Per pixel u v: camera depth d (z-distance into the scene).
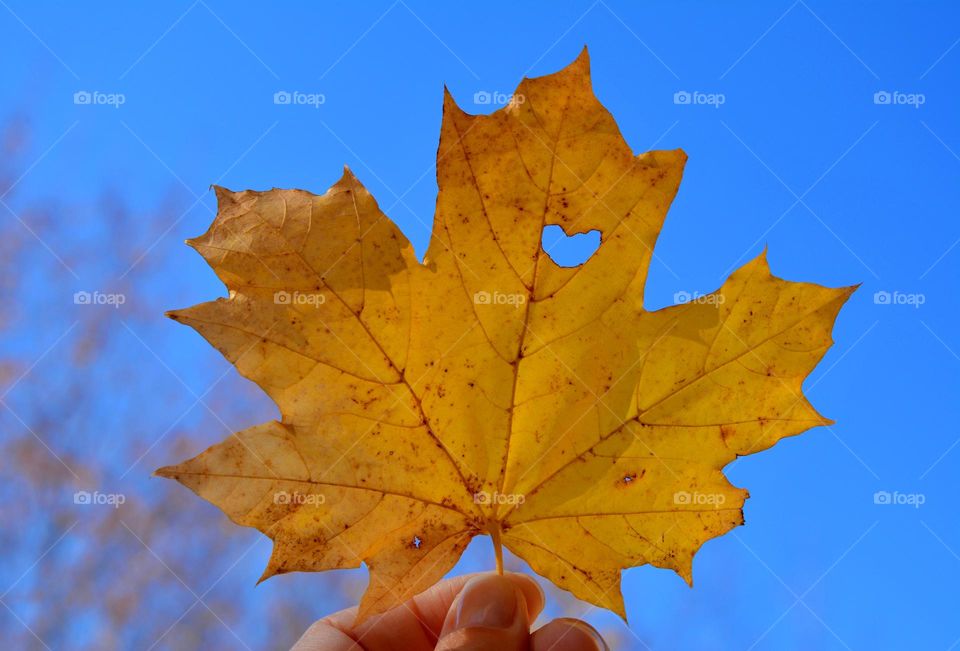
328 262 0.32
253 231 0.31
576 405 0.33
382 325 0.32
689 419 0.33
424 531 0.33
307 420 0.32
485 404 0.33
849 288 0.32
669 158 0.32
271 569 0.32
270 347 0.31
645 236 0.32
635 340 0.33
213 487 0.31
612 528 0.33
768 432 0.32
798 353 0.32
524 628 0.35
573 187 0.32
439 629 0.40
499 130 0.32
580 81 0.32
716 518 0.33
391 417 0.32
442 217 0.32
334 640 0.39
